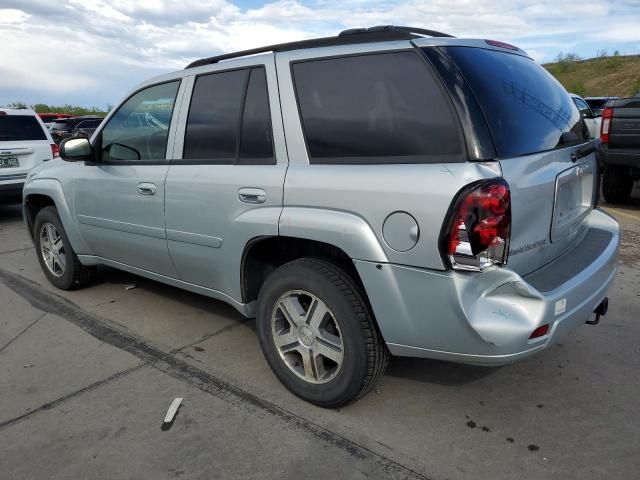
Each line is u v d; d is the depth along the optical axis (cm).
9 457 274
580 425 292
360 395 295
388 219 256
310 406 312
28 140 884
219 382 341
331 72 294
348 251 270
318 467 262
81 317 452
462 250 239
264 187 306
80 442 284
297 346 311
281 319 320
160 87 391
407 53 271
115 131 422
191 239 358
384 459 266
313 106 297
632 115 760
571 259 299
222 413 307
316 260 297
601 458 265
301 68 306
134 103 410
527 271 272
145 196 384
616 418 297
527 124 277
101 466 266
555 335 257
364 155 276
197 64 373
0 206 1062
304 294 300
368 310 280
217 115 346
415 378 341
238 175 321
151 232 388
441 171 246
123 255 434
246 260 330
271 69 318
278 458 268
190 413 308
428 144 256
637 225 716
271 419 300
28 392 335
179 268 382
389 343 274
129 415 307
